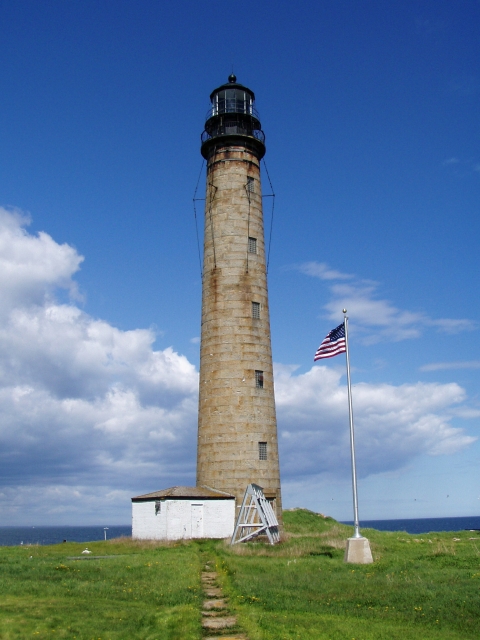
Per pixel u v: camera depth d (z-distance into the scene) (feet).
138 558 98.94
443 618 61.62
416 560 98.02
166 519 135.85
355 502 101.14
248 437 145.48
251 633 54.90
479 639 54.13
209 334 154.51
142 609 63.57
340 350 110.73
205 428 149.18
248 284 155.74
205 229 164.14
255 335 153.38
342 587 76.28
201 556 109.40
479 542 127.03
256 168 167.12
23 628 54.34
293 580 80.74
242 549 112.88
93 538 650.84
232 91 169.27
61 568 86.84
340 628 57.31
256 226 161.99
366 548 97.66
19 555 110.42
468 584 76.07
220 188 162.71
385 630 57.00
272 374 155.43
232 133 164.76
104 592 71.00
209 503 138.21
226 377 149.07
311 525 176.86
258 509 126.82
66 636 52.42
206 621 60.95
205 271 160.86
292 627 57.16
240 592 73.31
